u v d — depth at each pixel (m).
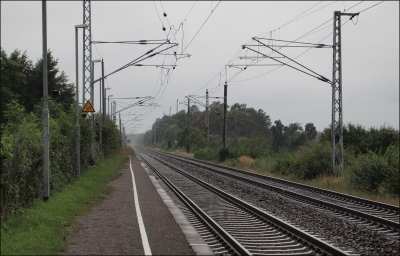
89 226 12.27
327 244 10.16
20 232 10.66
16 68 42.66
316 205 18.56
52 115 40.06
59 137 21.31
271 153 54.25
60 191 18.97
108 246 9.87
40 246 9.38
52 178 18.38
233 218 14.97
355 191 24.17
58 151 20.70
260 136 60.06
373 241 11.55
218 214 15.84
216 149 60.88
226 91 55.09
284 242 11.22
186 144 101.75
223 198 21.00
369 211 17.17
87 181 23.98
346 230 12.98
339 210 16.97
